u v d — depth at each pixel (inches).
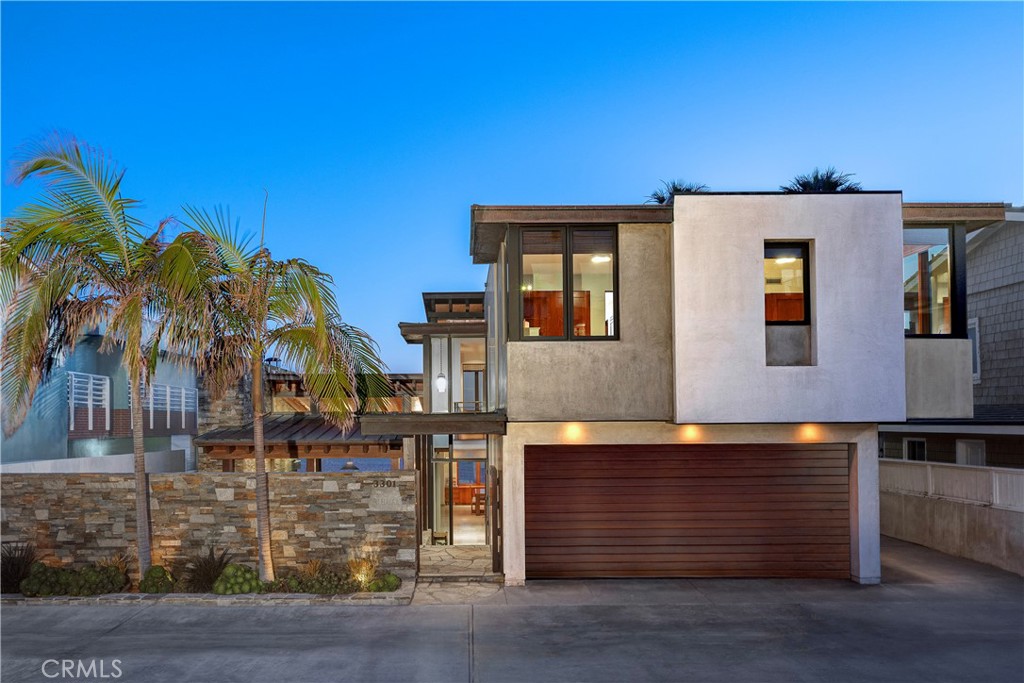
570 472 471.8
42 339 404.5
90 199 407.5
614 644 340.8
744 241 426.9
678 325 422.3
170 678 296.4
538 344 438.0
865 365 426.0
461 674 302.5
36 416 607.2
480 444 669.3
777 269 441.1
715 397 420.2
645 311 440.5
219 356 422.0
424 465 649.0
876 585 451.2
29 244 393.7
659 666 311.7
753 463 473.7
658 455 473.7
